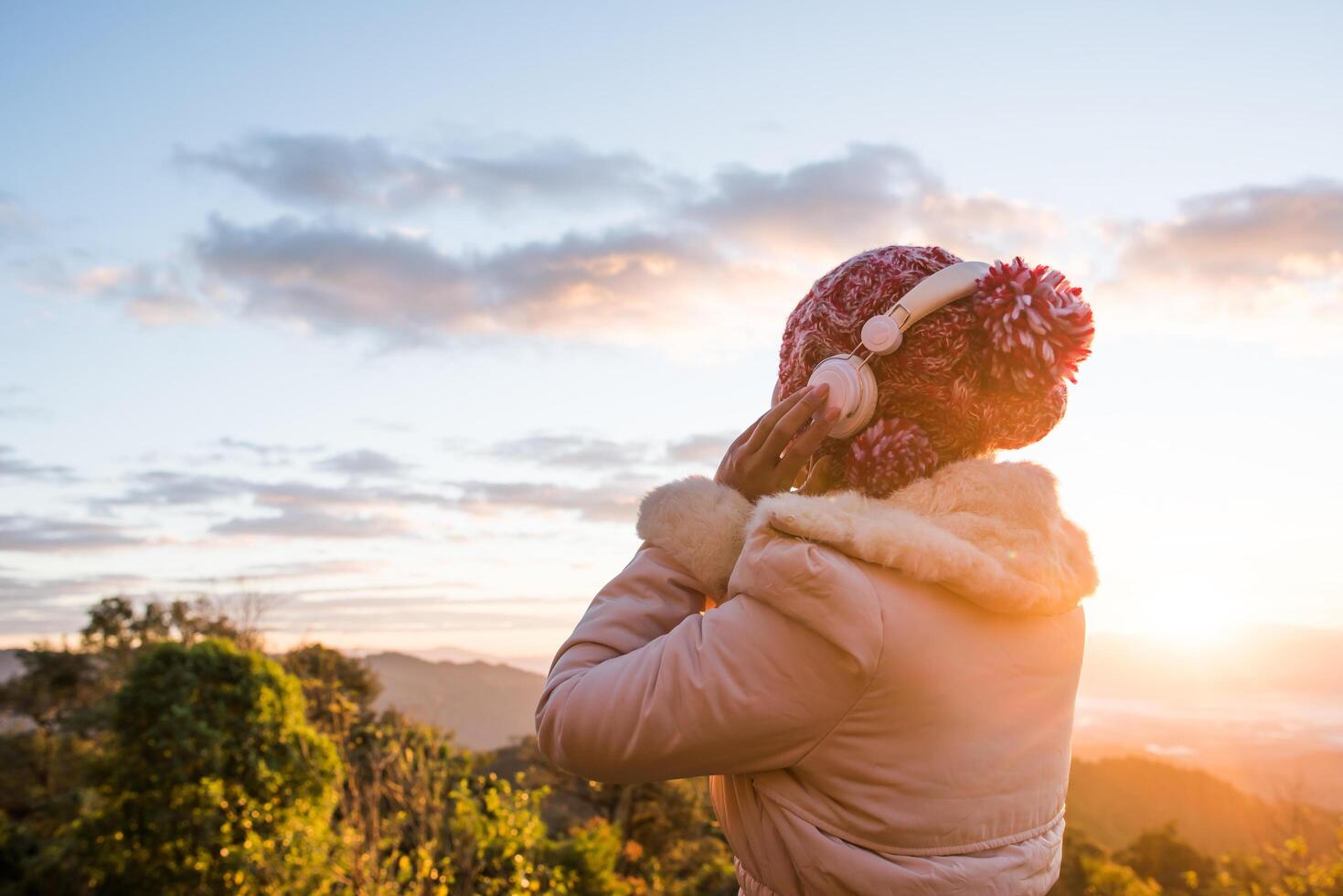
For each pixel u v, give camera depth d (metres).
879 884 0.77
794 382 0.96
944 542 0.77
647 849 19.22
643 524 0.93
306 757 12.42
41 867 14.81
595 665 0.86
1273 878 7.05
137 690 13.94
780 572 0.76
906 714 0.76
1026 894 0.82
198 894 12.66
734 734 0.77
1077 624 0.95
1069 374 0.87
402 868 6.75
